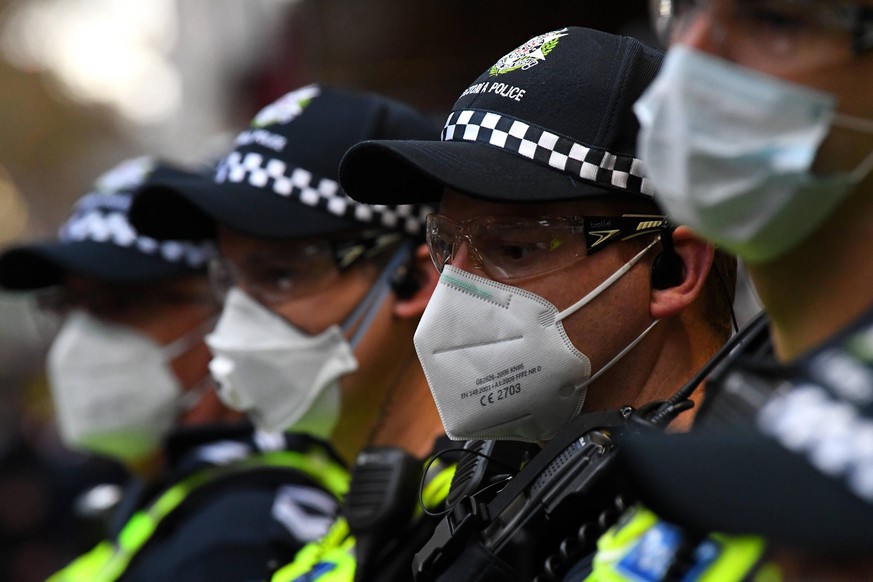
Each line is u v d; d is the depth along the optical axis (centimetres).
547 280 505
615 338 509
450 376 512
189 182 753
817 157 338
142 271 948
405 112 741
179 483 820
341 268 705
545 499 459
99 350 960
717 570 353
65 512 1541
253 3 2214
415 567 485
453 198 526
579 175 496
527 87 509
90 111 4109
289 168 708
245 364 711
